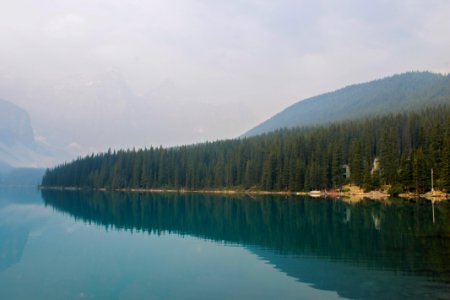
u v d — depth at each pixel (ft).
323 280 100.99
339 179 465.88
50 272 114.83
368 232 168.86
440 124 424.46
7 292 97.30
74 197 503.20
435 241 146.20
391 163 424.05
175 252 139.95
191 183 609.42
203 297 91.35
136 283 103.19
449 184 364.58
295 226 196.44
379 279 100.07
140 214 273.33
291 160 503.61
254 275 107.34
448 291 90.48
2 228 204.44
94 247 150.82
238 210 288.71
